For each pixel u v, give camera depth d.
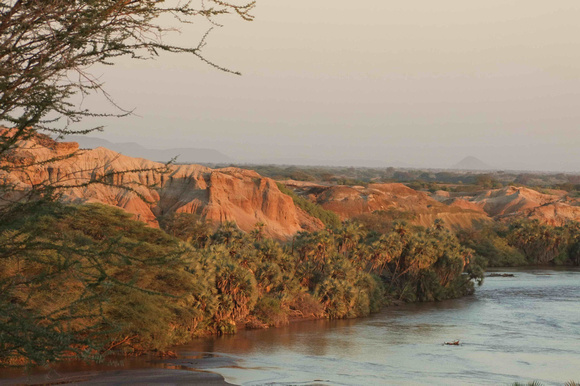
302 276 81.88
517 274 130.88
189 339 56.03
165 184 107.56
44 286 7.67
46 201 7.02
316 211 144.38
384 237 97.56
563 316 74.31
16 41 6.24
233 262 67.69
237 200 117.50
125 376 37.22
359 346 55.84
